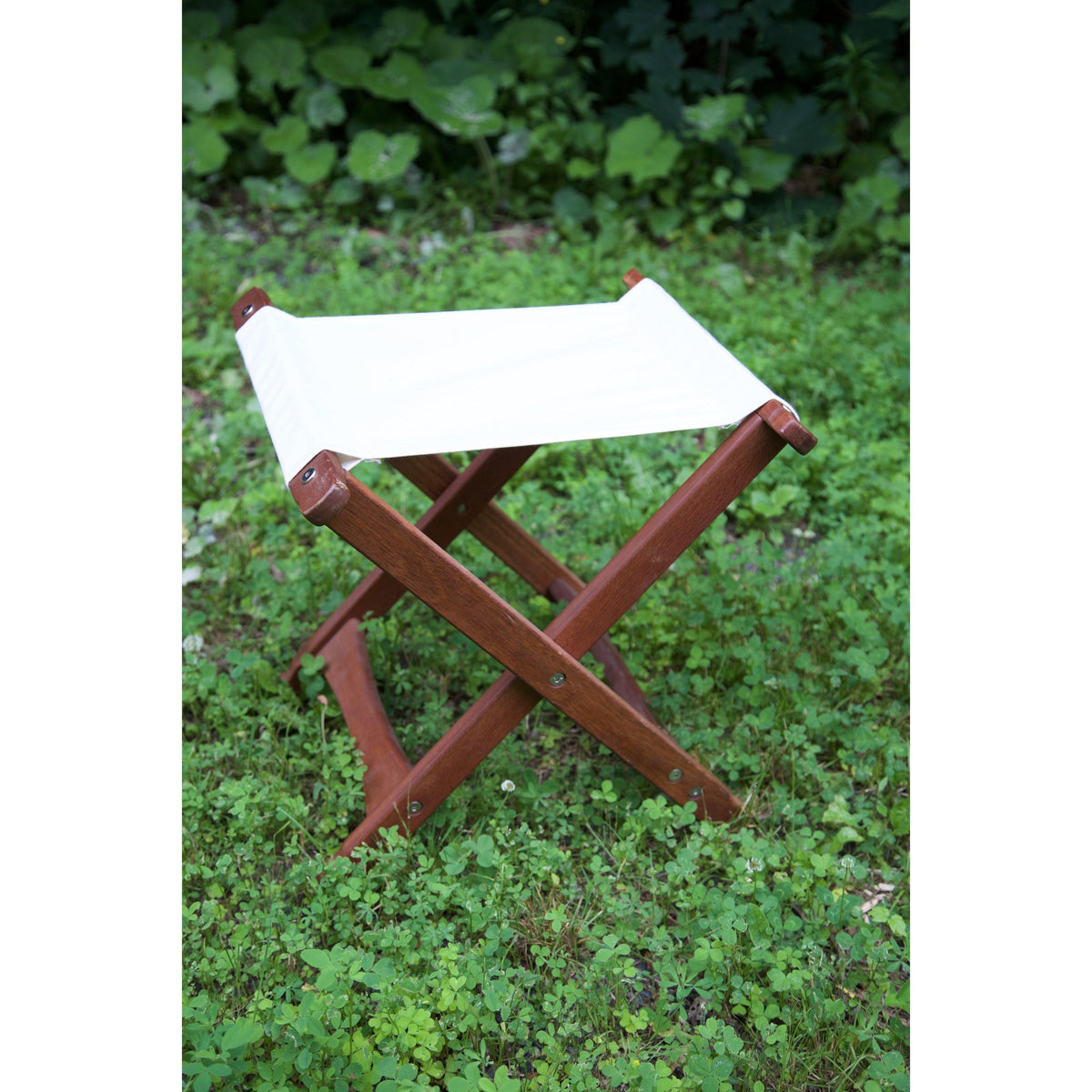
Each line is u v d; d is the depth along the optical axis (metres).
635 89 5.76
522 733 2.46
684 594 2.81
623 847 2.06
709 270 4.63
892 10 5.23
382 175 4.96
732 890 2.00
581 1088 1.67
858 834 2.17
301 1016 1.69
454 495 2.46
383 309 4.13
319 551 2.92
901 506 3.08
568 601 2.63
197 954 1.88
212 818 2.16
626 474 3.31
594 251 4.65
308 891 2.00
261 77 5.37
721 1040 1.76
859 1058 1.72
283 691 2.51
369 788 2.17
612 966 1.85
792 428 1.91
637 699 2.42
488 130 5.03
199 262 4.39
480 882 2.05
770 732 2.43
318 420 1.83
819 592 2.83
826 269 4.92
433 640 2.65
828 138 5.20
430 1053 1.72
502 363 2.12
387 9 5.69
